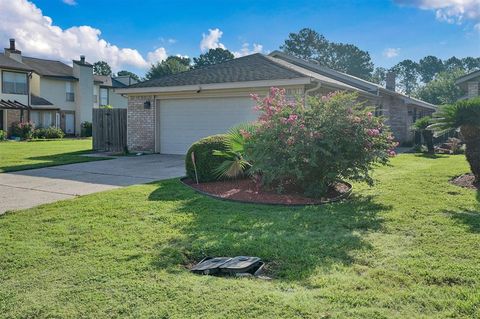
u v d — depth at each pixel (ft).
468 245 14.62
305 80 39.27
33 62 118.62
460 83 59.21
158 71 169.37
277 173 23.68
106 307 10.19
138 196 23.95
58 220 18.66
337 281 11.62
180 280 11.79
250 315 9.68
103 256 13.79
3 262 13.33
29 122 100.89
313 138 23.54
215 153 27.66
